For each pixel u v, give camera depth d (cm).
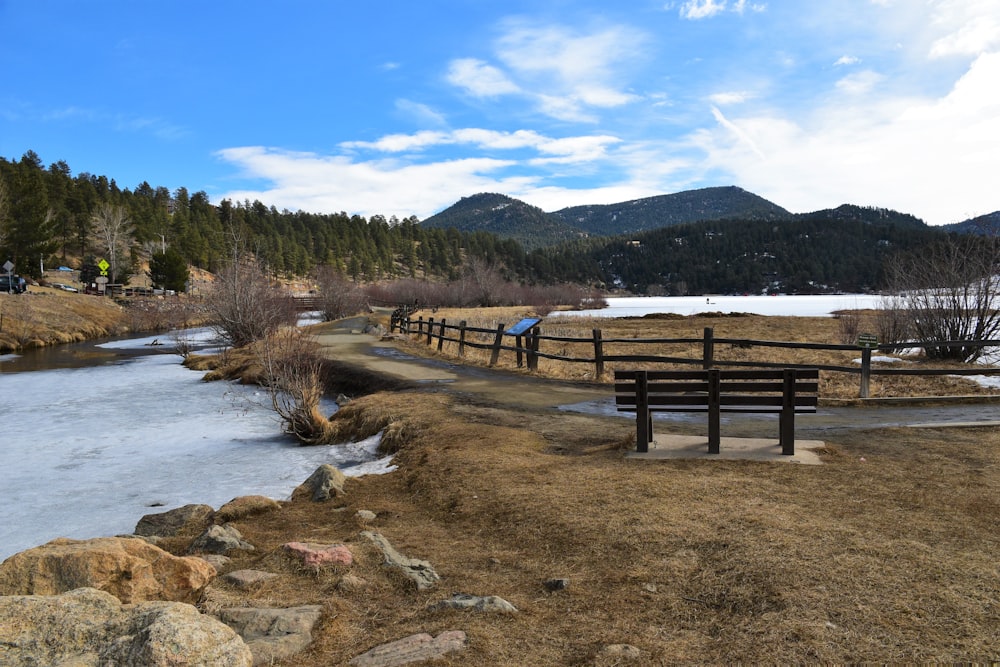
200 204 14475
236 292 2755
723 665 332
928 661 325
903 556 449
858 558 447
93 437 1270
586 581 447
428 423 1046
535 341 1670
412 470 812
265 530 633
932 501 570
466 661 340
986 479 634
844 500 577
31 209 6531
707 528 515
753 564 443
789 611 379
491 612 399
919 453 746
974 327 1673
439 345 2344
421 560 503
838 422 950
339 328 3762
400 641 362
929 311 1666
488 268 10019
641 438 782
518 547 526
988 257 1639
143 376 2242
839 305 8988
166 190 15738
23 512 809
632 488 630
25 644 314
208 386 1964
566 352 2233
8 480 960
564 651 353
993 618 364
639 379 783
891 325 1839
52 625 327
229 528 601
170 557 463
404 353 2266
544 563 487
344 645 369
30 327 3684
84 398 1762
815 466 693
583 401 1232
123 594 422
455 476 743
